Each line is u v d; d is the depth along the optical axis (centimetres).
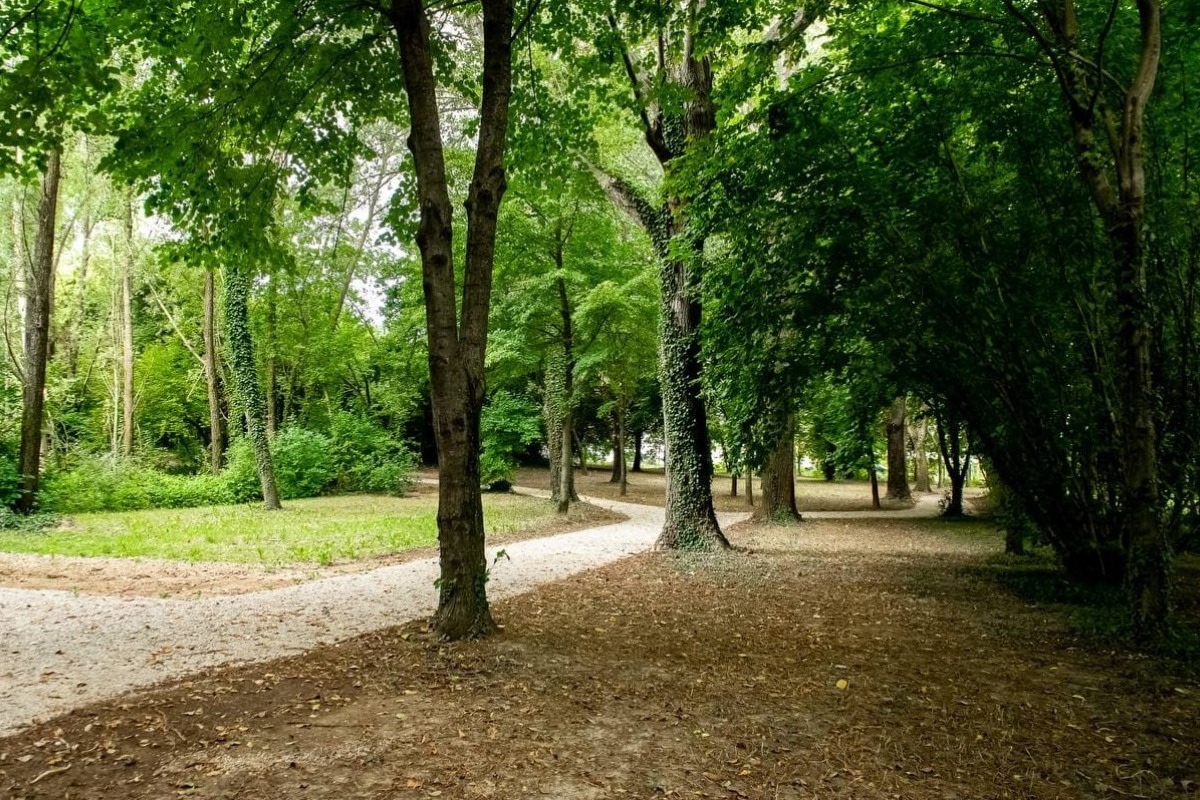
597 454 5078
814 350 953
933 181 866
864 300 841
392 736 421
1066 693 514
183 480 2386
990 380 842
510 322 1930
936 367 873
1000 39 810
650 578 1019
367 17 777
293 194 2114
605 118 1388
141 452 2791
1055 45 665
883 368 892
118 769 375
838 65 872
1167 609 632
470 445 647
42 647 627
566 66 1399
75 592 880
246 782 360
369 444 2909
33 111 634
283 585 945
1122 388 638
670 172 945
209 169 789
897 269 824
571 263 1886
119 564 1123
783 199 877
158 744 409
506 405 2558
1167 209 743
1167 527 764
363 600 835
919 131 829
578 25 912
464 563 645
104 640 651
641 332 1939
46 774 368
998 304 799
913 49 797
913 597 888
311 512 2077
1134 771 382
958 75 822
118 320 2909
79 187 2378
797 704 491
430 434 4319
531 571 1065
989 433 893
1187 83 753
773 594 909
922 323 834
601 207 1788
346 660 583
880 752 408
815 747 415
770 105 830
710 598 882
